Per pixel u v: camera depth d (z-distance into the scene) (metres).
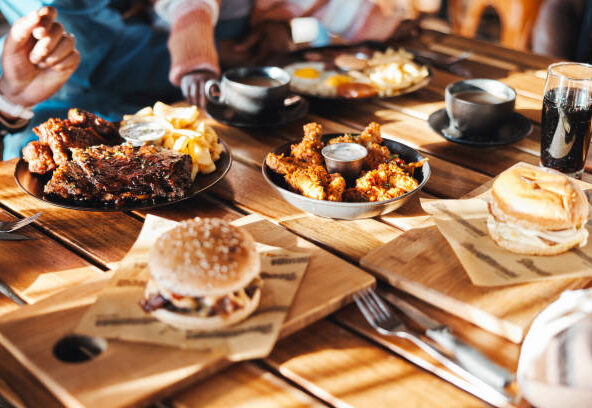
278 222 0.97
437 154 1.14
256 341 0.74
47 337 0.75
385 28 1.72
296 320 0.77
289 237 0.90
